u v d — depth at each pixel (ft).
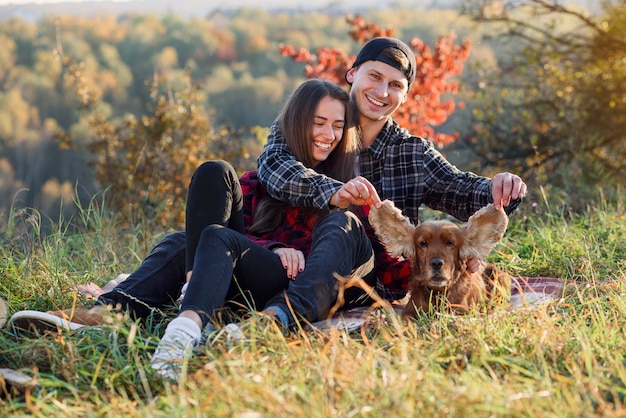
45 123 100.37
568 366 8.80
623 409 7.41
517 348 9.53
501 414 7.31
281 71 117.70
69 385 8.48
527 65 36.37
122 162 31.55
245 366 8.48
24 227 17.66
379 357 8.77
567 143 34.04
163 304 11.65
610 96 34.27
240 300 11.25
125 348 10.12
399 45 13.05
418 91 32.14
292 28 122.93
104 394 8.63
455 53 32.63
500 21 35.32
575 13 34.22
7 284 13.76
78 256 17.15
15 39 111.86
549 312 11.43
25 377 8.93
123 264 16.74
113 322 10.07
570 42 34.65
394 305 12.87
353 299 12.01
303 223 12.37
